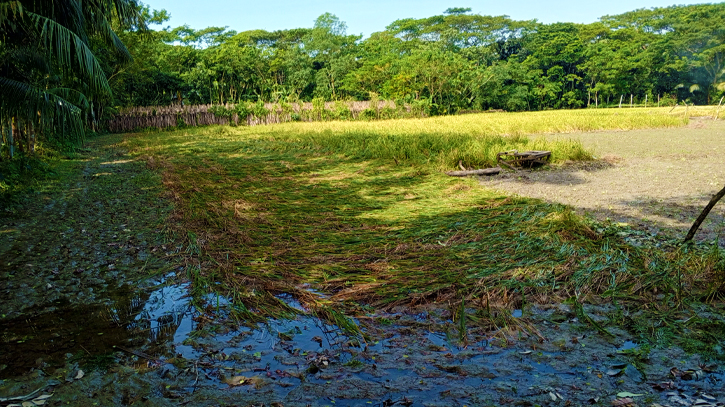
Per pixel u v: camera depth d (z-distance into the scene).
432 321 3.91
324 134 19.66
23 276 4.93
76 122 7.73
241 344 3.60
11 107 7.15
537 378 3.06
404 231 6.28
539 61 60.38
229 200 8.41
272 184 10.06
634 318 3.81
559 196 8.38
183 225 6.79
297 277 4.82
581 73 62.12
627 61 56.06
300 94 53.19
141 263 5.33
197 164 13.32
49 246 5.95
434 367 3.23
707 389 2.88
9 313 4.09
